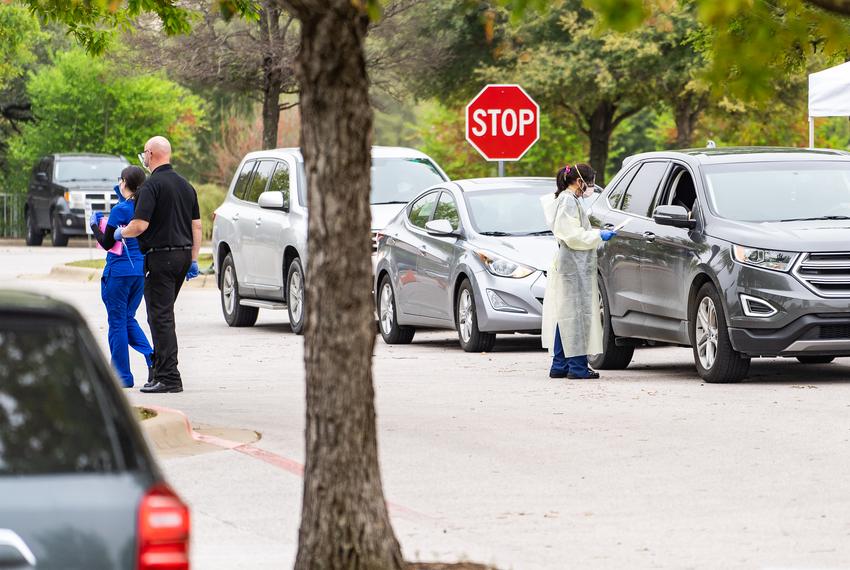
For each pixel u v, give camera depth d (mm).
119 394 9797
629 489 21016
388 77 82562
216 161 138125
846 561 16781
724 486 21188
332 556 14359
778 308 31516
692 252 33281
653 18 12438
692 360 38812
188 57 71750
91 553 9266
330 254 14312
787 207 33594
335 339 14352
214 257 52375
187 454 23906
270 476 22047
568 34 89125
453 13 87750
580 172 33750
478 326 40656
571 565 16656
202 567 16578
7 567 9148
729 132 105562
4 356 9695
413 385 33125
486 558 16969
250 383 33875
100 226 32500
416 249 43781
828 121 114938
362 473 14453
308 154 14359
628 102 94688
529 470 22500
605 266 36656
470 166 119938
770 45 15633
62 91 118688
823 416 27438
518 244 41156
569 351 33906
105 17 33781
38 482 9297
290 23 76625
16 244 108438
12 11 102000
